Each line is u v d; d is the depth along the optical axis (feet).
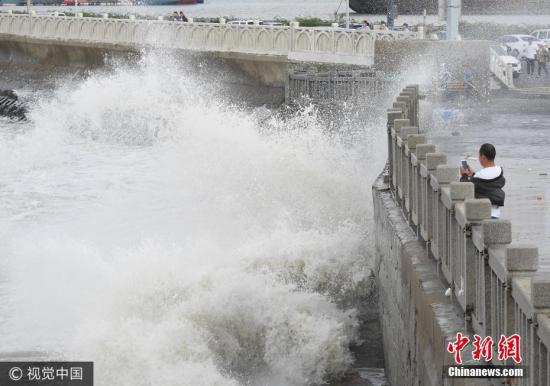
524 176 87.20
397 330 60.64
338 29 219.00
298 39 233.35
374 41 193.98
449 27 172.14
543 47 217.56
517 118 138.92
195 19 351.87
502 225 39.34
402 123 73.97
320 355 70.44
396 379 60.90
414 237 60.29
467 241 42.55
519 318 35.73
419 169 57.98
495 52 205.16
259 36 245.86
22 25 347.36
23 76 344.08
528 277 36.32
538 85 195.21
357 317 77.05
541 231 62.49
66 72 323.37
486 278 39.99
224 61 256.11
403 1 412.36
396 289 61.36
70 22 320.70
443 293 48.21
